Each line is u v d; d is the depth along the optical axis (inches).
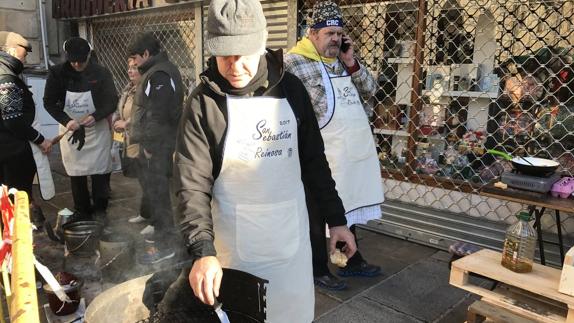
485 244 124.0
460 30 136.6
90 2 240.5
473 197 127.8
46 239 132.3
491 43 130.7
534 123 123.5
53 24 271.3
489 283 109.4
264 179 57.9
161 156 130.2
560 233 100.4
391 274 117.8
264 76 57.4
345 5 151.6
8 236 50.2
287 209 59.9
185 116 56.8
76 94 146.3
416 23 138.3
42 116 266.7
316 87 98.2
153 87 124.3
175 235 112.5
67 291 81.8
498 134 130.4
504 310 81.3
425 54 139.1
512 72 127.8
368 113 117.6
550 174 89.8
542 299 77.3
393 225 142.9
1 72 127.0
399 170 144.3
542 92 122.1
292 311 62.4
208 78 56.7
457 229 129.5
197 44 195.5
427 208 136.6
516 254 78.8
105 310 60.4
